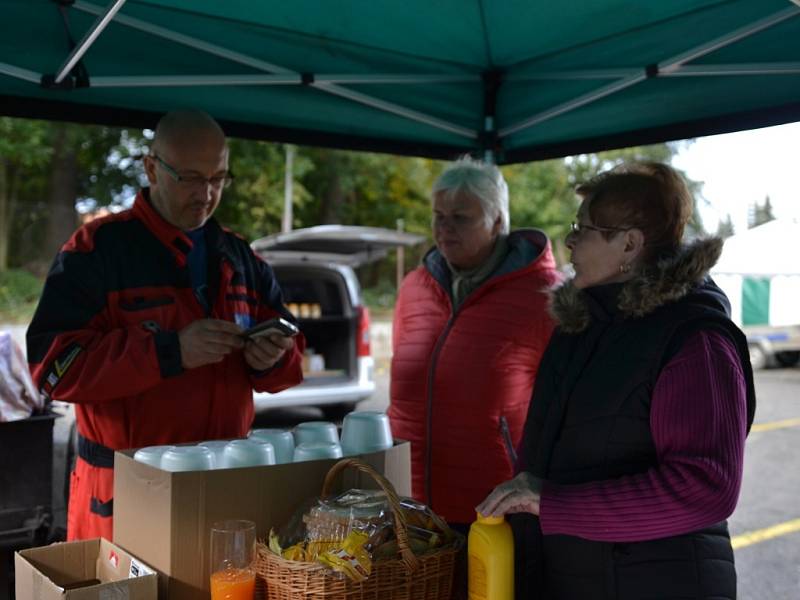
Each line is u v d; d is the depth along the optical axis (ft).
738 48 7.54
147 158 6.65
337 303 23.81
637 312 4.46
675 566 4.31
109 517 6.31
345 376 22.91
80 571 5.12
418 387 7.60
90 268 6.29
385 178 62.39
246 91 8.54
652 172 4.70
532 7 7.67
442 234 7.47
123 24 7.28
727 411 4.12
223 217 55.62
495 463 7.18
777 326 41.98
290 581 4.14
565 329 4.95
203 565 4.50
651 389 4.37
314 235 21.06
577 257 4.78
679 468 4.07
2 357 10.26
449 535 4.72
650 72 7.99
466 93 9.80
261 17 7.68
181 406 6.39
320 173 61.05
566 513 4.25
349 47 8.54
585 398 4.60
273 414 25.07
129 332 6.04
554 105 9.37
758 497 17.97
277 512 4.76
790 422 26.96
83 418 6.45
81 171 54.03
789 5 6.75
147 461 4.86
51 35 7.13
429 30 8.27
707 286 4.53
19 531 10.38
